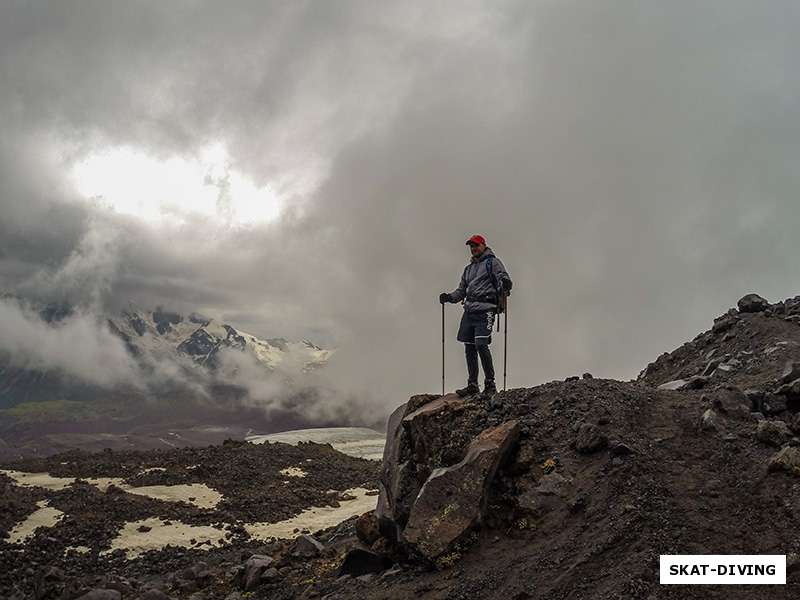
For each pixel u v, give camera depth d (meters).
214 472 41.16
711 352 18.73
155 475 39.72
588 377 15.85
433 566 11.31
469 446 12.30
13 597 19.05
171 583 18.41
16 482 37.62
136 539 27.67
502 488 11.86
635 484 10.81
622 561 9.51
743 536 9.47
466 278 14.57
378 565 13.02
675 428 12.26
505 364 14.65
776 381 13.93
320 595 12.87
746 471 10.70
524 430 12.63
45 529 27.78
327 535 21.02
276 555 17.33
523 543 10.86
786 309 19.19
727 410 12.26
